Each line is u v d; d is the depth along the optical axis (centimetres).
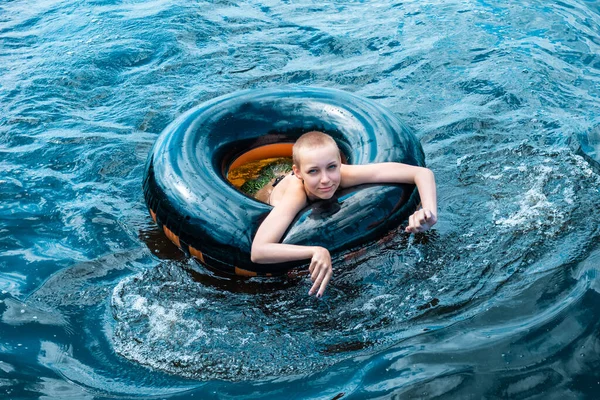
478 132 473
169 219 365
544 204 385
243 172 434
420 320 306
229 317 320
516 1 691
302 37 645
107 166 461
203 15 698
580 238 353
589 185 401
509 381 262
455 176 424
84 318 324
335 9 705
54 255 373
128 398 272
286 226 338
